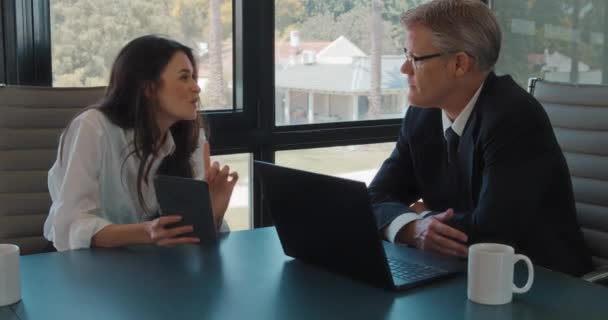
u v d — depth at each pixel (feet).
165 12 9.05
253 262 5.17
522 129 5.71
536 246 5.77
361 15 10.36
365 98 10.61
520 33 11.38
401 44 10.75
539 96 7.26
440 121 6.49
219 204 6.19
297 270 4.99
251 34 9.44
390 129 10.75
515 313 4.14
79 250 5.50
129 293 4.51
